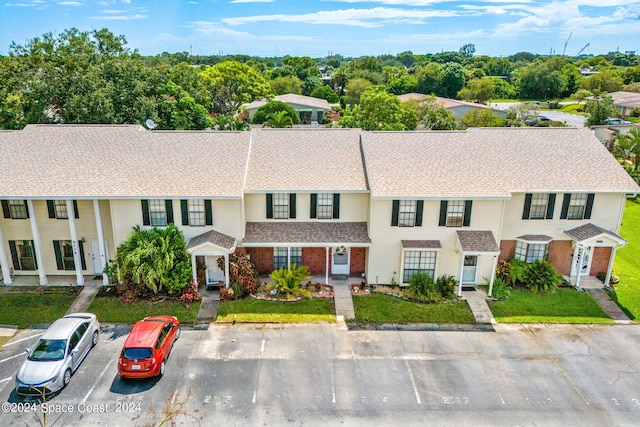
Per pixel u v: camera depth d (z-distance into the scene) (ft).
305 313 72.84
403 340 66.80
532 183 79.82
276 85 343.26
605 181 80.84
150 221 77.71
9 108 117.29
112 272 77.41
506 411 52.95
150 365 55.47
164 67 158.10
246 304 74.59
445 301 76.74
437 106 184.03
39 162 79.71
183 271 73.87
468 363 61.77
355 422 50.75
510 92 392.88
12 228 79.77
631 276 85.92
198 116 138.92
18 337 66.13
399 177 79.46
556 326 71.10
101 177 77.66
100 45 134.10
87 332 61.31
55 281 80.43
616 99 287.89
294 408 52.65
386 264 80.74
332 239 78.84
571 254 83.92
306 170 82.64
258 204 81.05
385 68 430.61
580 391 56.65
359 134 90.89
